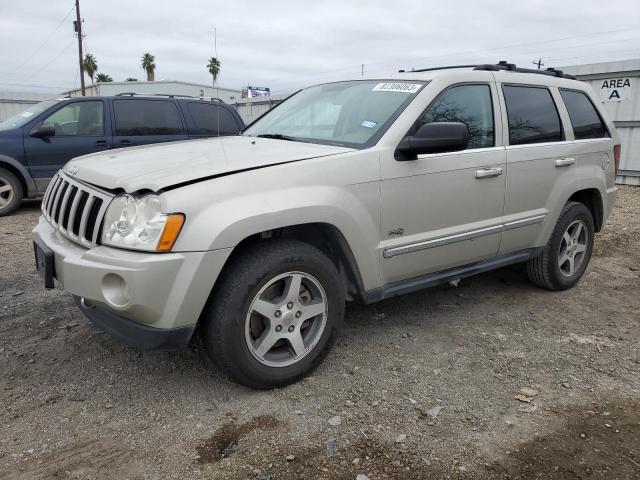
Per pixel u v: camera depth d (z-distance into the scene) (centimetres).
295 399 301
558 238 459
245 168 289
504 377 330
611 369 342
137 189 269
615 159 520
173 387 311
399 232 344
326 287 313
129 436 267
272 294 303
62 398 298
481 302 455
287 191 291
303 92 460
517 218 417
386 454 255
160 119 900
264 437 267
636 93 1060
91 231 289
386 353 357
